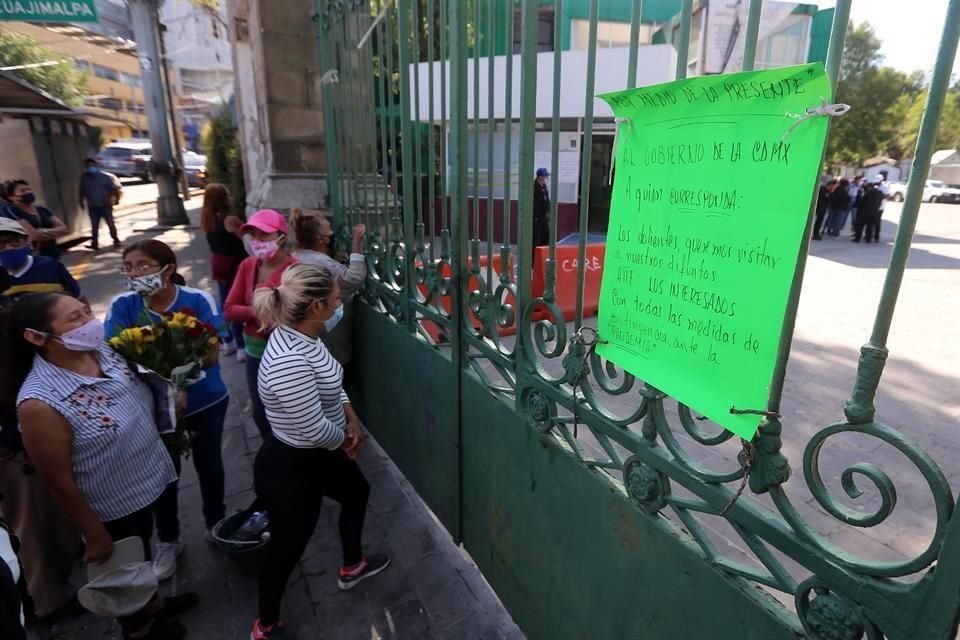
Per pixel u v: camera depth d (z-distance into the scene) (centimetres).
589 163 146
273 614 220
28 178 959
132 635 222
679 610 134
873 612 93
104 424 198
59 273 346
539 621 202
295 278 208
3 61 2086
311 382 207
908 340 571
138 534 229
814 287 814
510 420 201
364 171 324
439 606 248
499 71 409
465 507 252
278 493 213
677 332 121
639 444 138
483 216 462
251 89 590
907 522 293
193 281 805
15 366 195
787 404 427
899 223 81
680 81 110
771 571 109
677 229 118
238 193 1175
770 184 97
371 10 298
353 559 253
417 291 273
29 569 232
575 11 723
